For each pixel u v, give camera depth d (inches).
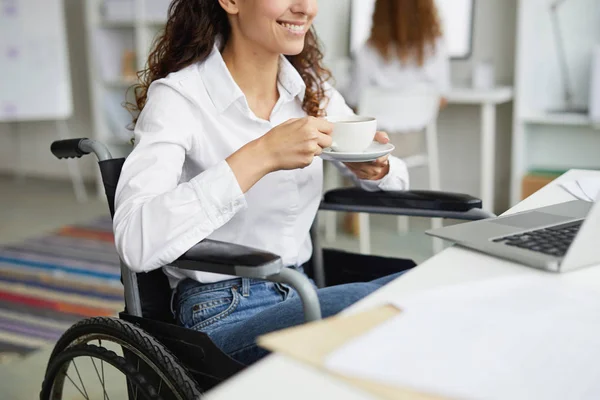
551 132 135.3
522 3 122.8
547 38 129.4
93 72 168.1
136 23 157.5
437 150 149.2
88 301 103.8
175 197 37.5
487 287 25.6
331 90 56.1
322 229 141.0
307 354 20.4
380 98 114.6
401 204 48.9
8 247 133.7
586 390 18.5
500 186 144.0
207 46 47.4
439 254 31.1
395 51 122.4
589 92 128.2
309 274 53.7
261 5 43.1
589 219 27.0
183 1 47.4
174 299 47.8
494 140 142.3
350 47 146.0
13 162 206.8
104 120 171.0
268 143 38.1
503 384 18.7
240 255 33.8
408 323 22.3
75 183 188.1
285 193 47.4
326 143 38.1
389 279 43.9
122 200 40.3
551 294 25.1
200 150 45.6
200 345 39.4
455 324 22.3
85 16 184.5
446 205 47.4
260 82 48.1
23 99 175.2
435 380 18.8
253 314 45.6
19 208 166.1
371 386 18.7
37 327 94.6
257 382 19.1
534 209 38.6
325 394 18.4
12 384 78.0
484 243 31.2
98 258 124.8
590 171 51.1
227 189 37.4
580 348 20.7
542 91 132.0
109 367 80.1
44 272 117.9
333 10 147.3
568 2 126.5
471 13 136.3
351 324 22.5
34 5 171.9
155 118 43.8
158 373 39.0
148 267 37.5
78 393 73.9
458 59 139.1
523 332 21.8
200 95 45.6
